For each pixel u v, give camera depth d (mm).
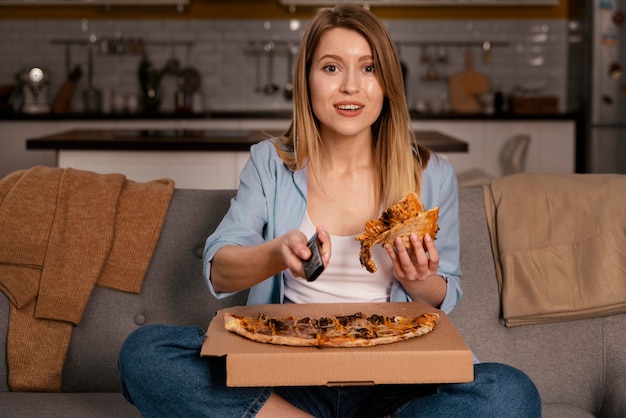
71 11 6793
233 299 2178
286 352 1459
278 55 6875
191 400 1646
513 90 6887
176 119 6145
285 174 2006
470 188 2271
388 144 1978
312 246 1543
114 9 6816
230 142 4059
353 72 1881
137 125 6137
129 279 2162
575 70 6684
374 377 1458
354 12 1909
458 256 2023
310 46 1928
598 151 6363
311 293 1925
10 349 2115
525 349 2119
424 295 1883
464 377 1465
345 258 1919
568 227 2141
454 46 6902
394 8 6871
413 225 1663
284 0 6723
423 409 1640
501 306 2143
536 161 6387
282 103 6895
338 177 2004
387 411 1706
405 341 1525
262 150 2049
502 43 6891
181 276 2188
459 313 2139
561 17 6871
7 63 6809
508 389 1623
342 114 1895
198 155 4141
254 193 1991
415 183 2000
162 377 1650
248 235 1896
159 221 2211
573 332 2115
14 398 2020
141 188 2285
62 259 2150
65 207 2201
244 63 6875
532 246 2139
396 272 1738
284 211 1982
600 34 6309
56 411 1913
